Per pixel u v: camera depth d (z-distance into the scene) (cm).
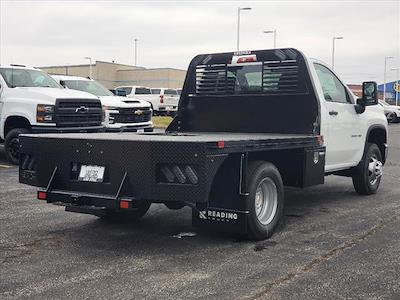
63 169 600
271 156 666
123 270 511
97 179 574
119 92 1805
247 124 807
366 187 923
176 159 526
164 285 470
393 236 643
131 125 1461
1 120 1241
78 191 591
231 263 534
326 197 921
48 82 1335
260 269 514
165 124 2666
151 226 695
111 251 577
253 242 613
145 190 543
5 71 1277
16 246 595
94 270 511
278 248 589
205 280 483
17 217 743
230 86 823
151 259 548
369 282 479
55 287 464
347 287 466
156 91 3659
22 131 1224
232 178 589
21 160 643
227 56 822
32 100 1205
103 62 7225
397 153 1698
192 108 856
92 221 723
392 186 1044
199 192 518
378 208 820
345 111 834
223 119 829
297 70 765
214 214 603
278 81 782
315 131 753
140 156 543
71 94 1253
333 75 839
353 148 865
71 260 544
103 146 566
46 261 540
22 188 972
